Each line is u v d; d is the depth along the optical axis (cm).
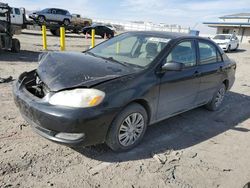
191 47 474
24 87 368
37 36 2320
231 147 427
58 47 1636
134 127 371
